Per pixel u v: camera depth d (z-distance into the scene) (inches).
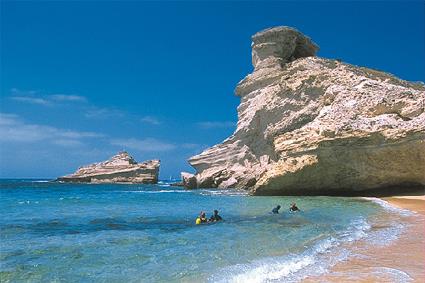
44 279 458.6
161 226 891.4
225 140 2586.1
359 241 652.1
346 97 1815.9
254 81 2568.9
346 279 440.1
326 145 1603.1
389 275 455.5
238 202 1466.5
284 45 2650.1
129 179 3909.9
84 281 449.4
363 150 1556.3
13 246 653.9
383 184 1653.5
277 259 532.7
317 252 572.7
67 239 721.0
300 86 2127.2
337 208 1158.3
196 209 1266.0
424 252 573.3
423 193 1589.6
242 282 432.8
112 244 665.6
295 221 899.4
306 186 1724.9
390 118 1595.7
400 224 832.9
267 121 2273.6
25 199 1843.0
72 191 2640.3
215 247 620.7
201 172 2613.2
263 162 2338.8
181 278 452.1
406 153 1499.8
